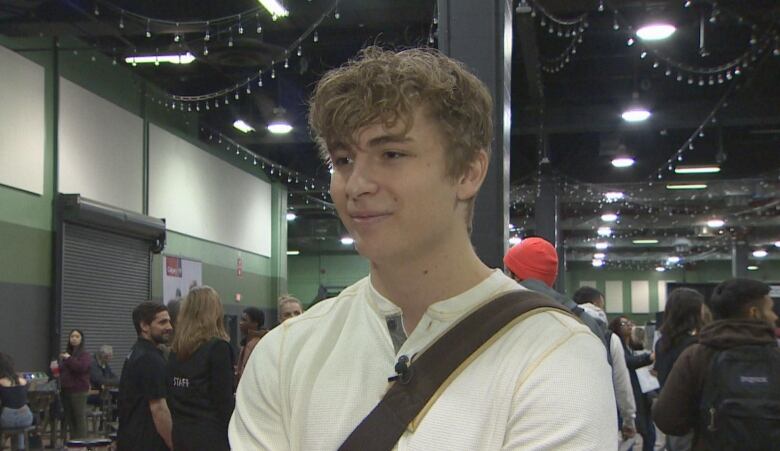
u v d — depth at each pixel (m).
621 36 10.98
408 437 0.83
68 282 10.56
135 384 4.00
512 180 17.27
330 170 0.99
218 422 3.71
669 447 3.63
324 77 0.90
